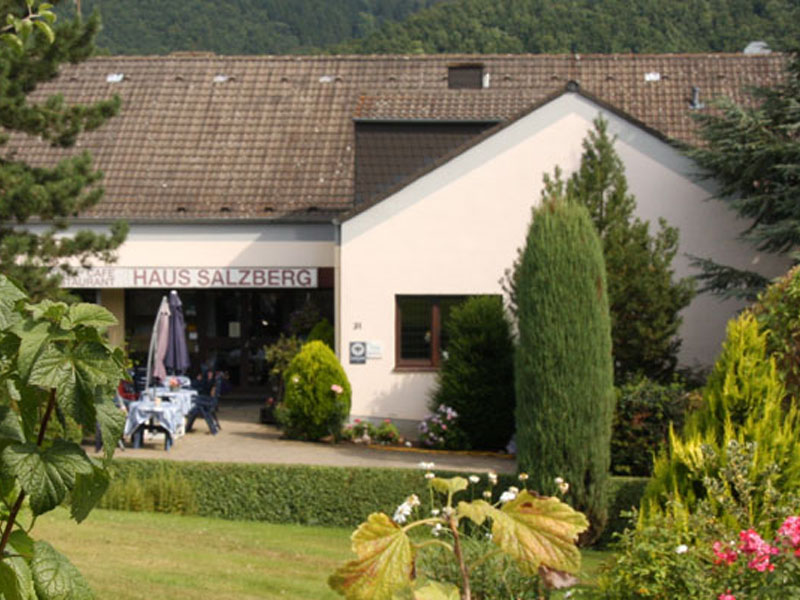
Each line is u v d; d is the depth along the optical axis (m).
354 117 27.67
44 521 15.60
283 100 32.16
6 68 20.39
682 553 8.70
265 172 29.73
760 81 31.28
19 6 18.94
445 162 24.27
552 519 3.86
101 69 33.44
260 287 28.19
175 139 30.89
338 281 24.55
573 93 23.81
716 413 10.45
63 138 21.59
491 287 24.25
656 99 30.73
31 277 20.30
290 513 18.00
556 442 16.42
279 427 25.86
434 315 24.58
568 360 16.47
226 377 31.28
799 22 21.98
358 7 69.00
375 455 21.83
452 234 24.30
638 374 20.81
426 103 28.39
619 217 21.30
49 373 3.54
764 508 9.25
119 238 22.00
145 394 23.92
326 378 23.48
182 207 28.59
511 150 24.08
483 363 22.67
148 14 58.19
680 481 10.18
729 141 21.75
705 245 23.70
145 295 30.34
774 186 22.34
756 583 8.16
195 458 20.92
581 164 22.06
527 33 48.25
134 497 17.91
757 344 10.51
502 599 9.29
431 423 23.16
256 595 12.23
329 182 29.34
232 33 60.44
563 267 16.62
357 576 3.67
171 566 13.34
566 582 3.95
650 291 20.73
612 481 17.14
